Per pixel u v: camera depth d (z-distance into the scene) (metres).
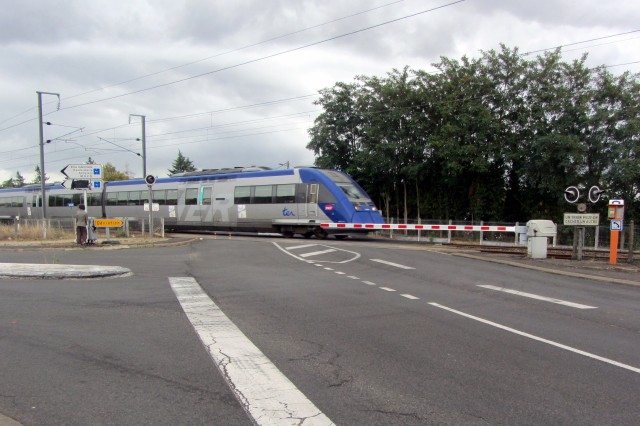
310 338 6.57
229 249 19.97
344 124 36.47
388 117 31.70
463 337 6.75
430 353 5.97
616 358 5.91
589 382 5.06
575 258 17.73
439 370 5.36
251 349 6.04
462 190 32.56
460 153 28.00
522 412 4.30
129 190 35.91
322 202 26.38
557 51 27.44
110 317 7.65
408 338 6.64
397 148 31.19
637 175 24.72
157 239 23.83
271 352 5.94
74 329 6.89
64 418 4.07
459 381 5.03
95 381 4.90
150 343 6.24
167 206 33.25
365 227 25.70
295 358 5.71
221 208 30.41
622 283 12.46
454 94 29.08
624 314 8.59
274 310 8.34
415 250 20.78
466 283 11.92
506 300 9.73
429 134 30.94
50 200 42.31
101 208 37.62
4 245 20.80
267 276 12.49
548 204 30.08
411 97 30.78
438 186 33.25
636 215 26.75
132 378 5.00
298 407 4.35
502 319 7.96
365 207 26.58
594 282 12.81
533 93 27.97
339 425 4.01
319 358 5.73
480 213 31.34
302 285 11.12
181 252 18.67
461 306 8.99
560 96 26.31
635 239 22.11
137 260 15.77
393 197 36.56
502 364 5.60
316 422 4.05
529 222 18.34
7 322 7.25
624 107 25.53
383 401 4.50
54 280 11.41
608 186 26.39
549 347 6.34
